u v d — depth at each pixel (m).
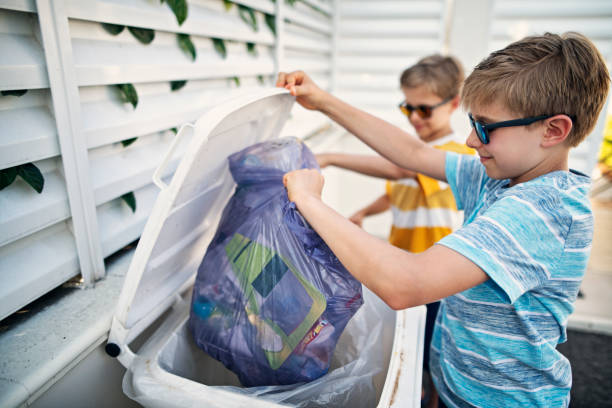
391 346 1.04
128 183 1.03
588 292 2.56
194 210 0.95
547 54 0.71
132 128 1.01
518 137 0.74
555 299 0.82
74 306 0.88
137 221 1.10
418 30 2.71
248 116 0.90
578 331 2.31
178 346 0.95
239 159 0.95
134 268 0.79
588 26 2.43
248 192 0.94
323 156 1.43
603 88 0.74
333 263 0.85
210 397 0.77
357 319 1.04
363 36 2.82
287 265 0.83
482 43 2.61
